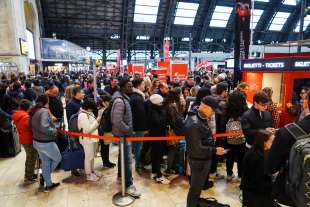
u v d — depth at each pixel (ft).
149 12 75.41
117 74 42.14
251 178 7.01
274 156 4.68
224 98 11.57
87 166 11.18
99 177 11.72
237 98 10.34
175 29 82.17
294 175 3.98
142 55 91.66
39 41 58.03
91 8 70.85
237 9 18.13
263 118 9.05
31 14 54.85
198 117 7.46
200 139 7.35
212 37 88.02
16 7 37.45
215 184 10.94
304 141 3.98
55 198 9.89
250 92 16.21
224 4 76.59
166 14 76.69
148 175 11.94
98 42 83.76
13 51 36.99
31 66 44.39
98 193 10.25
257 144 6.88
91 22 75.72
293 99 13.50
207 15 78.48
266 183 6.81
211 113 7.36
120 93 9.77
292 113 12.77
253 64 15.70
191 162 7.60
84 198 9.86
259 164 6.79
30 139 10.80
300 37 36.32
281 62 13.47
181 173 11.97
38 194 10.21
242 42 18.48
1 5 35.70
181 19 79.46
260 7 78.89
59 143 12.31
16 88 17.04
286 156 4.55
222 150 7.89
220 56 62.54
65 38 78.95
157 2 72.54
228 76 33.06
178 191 10.39
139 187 10.75
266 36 89.81
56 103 13.01
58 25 75.05
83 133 10.80
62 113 13.44
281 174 4.78
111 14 74.33
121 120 9.43
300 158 3.84
